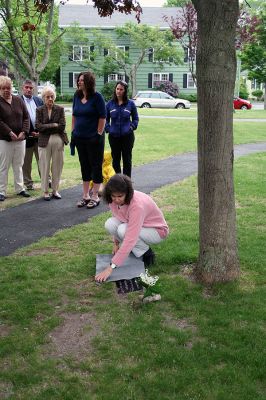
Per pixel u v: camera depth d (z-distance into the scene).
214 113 4.00
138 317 3.77
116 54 39.78
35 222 6.42
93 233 5.88
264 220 6.27
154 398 2.84
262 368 3.11
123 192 4.20
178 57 39.12
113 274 4.41
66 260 5.00
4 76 7.32
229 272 4.30
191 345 3.39
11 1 13.76
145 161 11.45
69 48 39.91
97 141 6.78
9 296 4.17
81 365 3.16
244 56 31.59
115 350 3.33
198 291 4.17
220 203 4.18
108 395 2.87
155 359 3.21
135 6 5.46
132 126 7.68
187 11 27.95
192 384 2.96
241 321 3.69
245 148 13.82
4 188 7.68
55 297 4.13
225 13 3.82
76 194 8.01
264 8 30.45
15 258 5.07
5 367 3.17
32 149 8.27
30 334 3.54
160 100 35.16
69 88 43.28
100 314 3.85
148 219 4.57
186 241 5.41
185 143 14.79
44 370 3.12
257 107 39.50
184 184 8.66
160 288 4.04
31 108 8.03
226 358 3.22
